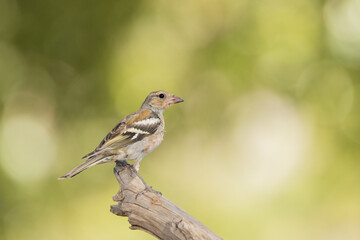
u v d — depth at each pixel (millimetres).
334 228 14461
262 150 15688
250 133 15750
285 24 15172
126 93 14914
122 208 6746
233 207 14680
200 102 15648
